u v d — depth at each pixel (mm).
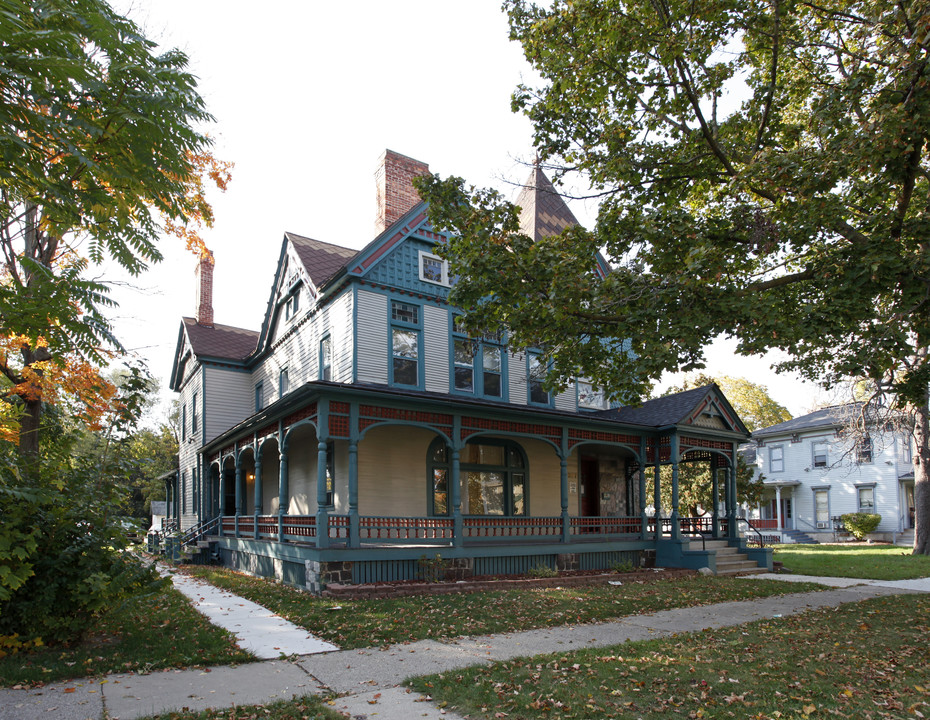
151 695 6203
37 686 6430
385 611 10586
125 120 6285
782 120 13344
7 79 5617
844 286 8703
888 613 11047
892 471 35844
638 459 18938
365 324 16688
